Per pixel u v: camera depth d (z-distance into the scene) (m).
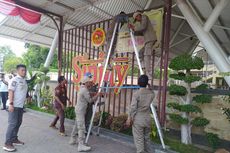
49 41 14.25
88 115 6.75
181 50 16.47
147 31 6.74
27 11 9.70
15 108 5.39
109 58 6.80
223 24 11.29
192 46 16.64
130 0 10.36
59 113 6.88
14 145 5.68
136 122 4.86
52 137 6.56
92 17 10.95
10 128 5.30
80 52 10.23
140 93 4.83
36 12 9.66
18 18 10.67
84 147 5.47
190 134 6.14
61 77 7.18
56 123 8.00
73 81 9.89
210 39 6.93
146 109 4.88
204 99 5.68
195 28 7.02
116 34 6.73
